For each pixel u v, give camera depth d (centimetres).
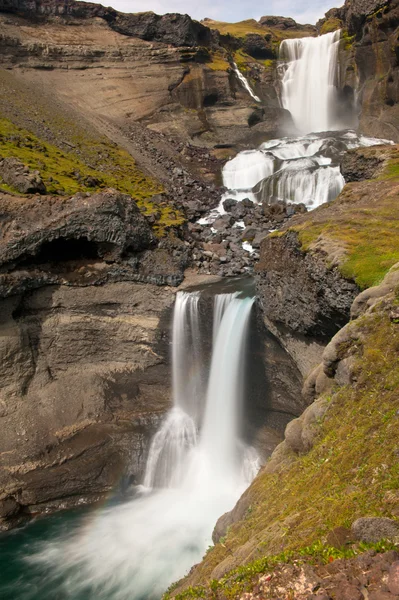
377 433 1115
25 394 2775
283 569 831
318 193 4284
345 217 2427
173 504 2477
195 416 2852
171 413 2866
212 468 2656
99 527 2316
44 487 2438
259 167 5138
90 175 4316
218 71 7044
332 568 796
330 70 7012
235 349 2717
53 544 2205
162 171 5372
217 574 1050
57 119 5669
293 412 2559
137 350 3003
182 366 2938
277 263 2444
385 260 1892
